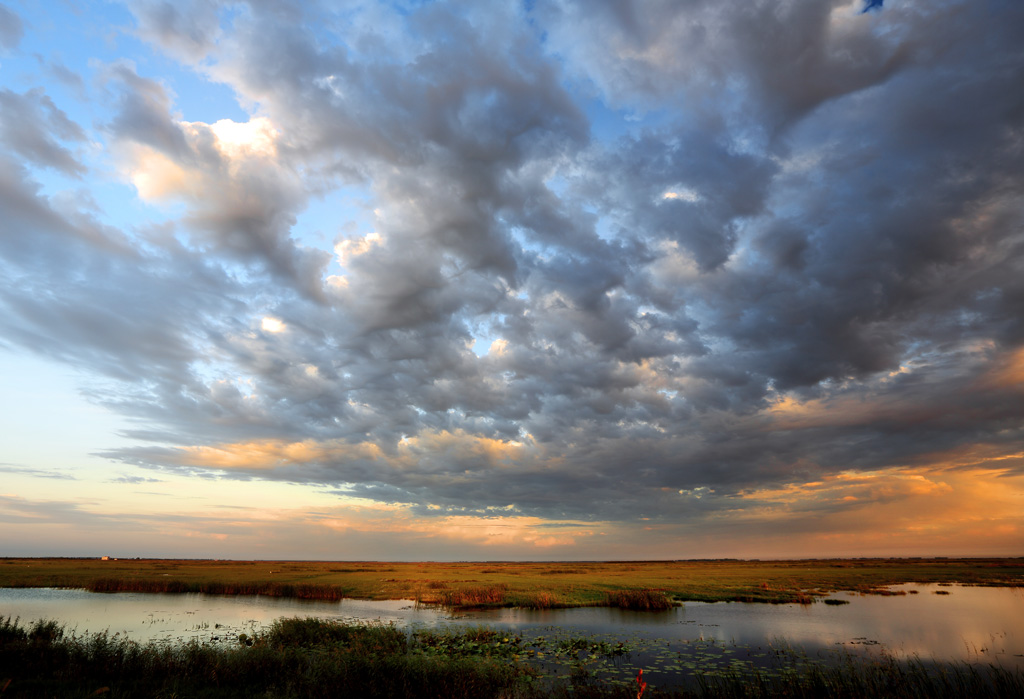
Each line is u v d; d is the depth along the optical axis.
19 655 16.12
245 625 28.77
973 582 61.22
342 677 14.37
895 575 73.75
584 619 32.97
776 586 54.78
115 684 14.32
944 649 22.66
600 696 15.21
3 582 53.50
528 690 16.11
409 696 14.01
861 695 15.28
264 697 13.72
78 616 31.88
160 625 28.56
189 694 13.83
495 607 39.22
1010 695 14.88
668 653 22.05
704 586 53.91
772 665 19.75
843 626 29.67
